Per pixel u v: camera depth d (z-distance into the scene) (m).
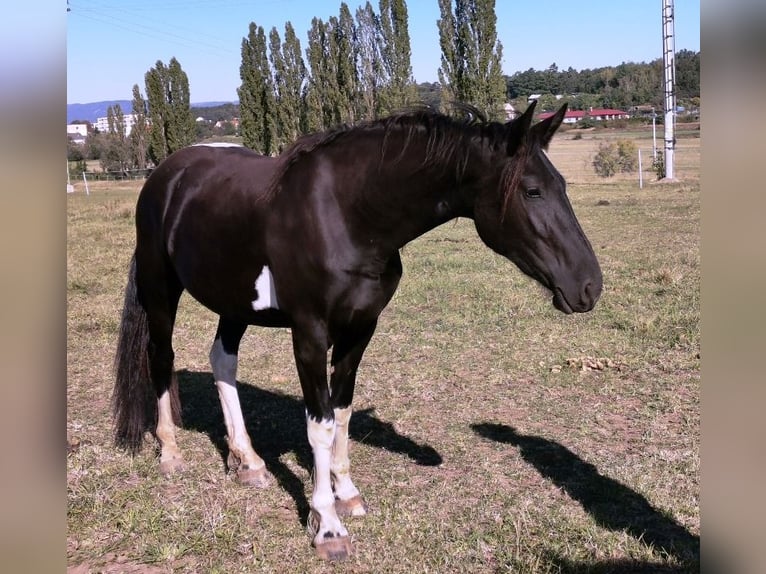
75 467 3.65
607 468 3.47
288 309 2.87
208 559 2.83
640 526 2.94
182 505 3.25
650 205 15.34
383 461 3.71
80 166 42.00
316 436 2.86
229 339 3.64
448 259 9.66
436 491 3.33
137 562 2.81
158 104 36.28
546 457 3.68
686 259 8.77
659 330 5.85
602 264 8.71
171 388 3.77
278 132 31.92
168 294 3.68
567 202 2.52
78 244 12.14
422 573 2.66
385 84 27.53
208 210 3.20
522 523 2.98
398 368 5.22
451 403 4.52
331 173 2.74
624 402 4.43
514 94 52.59
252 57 31.19
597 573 2.62
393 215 2.69
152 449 3.95
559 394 4.61
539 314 6.58
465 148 2.57
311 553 2.85
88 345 6.15
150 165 44.03
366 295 2.79
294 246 2.77
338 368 3.05
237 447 3.55
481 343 5.77
